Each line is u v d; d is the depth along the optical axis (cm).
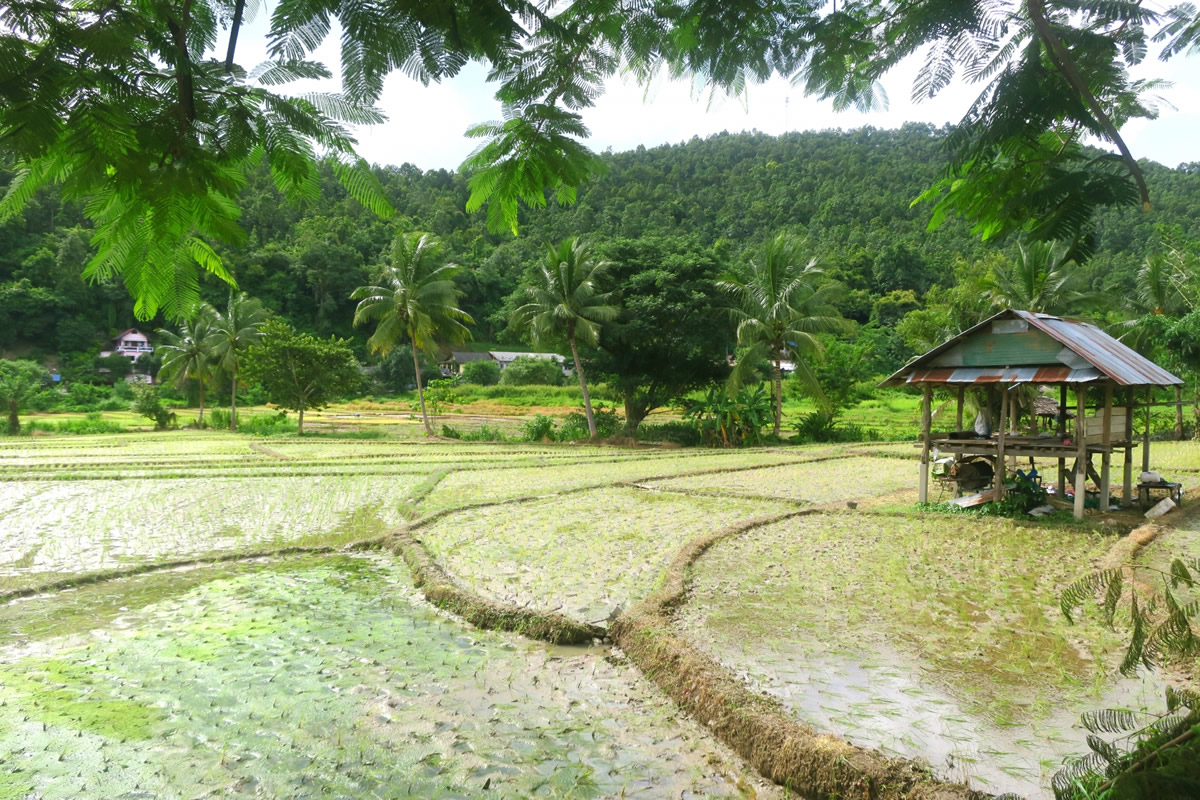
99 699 530
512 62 256
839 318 3031
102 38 198
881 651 596
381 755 448
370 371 7275
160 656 616
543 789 410
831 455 2342
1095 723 282
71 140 215
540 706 520
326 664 599
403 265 3578
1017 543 1014
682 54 292
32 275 6594
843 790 390
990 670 552
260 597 800
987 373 1236
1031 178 284
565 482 1747
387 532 1105
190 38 236
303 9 209
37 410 5406
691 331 3164
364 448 2842
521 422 4516
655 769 433
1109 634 625
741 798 404
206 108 224
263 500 1490
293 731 480
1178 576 270
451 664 600
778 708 479
